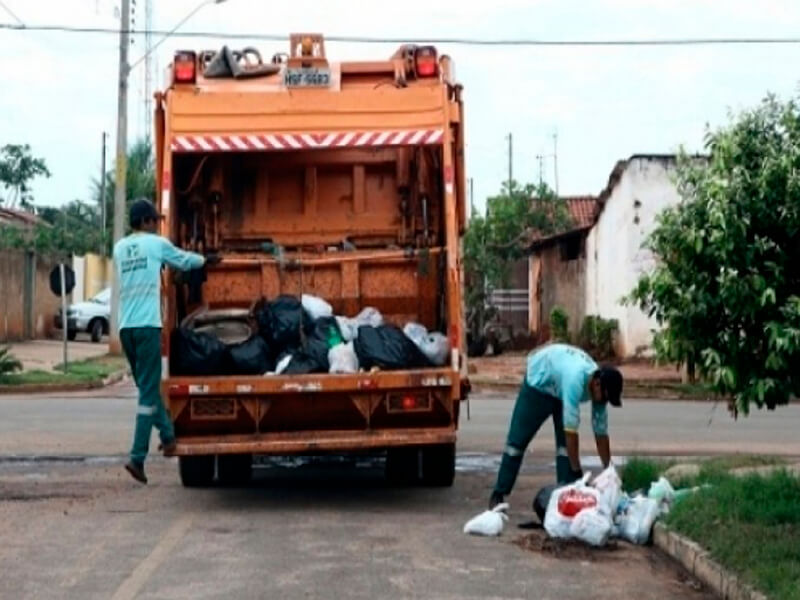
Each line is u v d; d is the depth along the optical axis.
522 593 7.76
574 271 34.69
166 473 12.84
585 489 9.41
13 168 70.81
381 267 11.78
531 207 39.25
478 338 34.81
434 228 12.13
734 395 8.03
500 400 22.48
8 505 10.83
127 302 10.55
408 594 7.66
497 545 9.22
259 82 11.84
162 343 10.61
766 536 8.31
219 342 10.76
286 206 12.27
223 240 12.16
